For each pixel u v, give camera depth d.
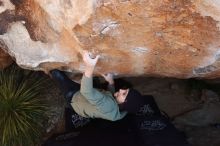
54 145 4.34
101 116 3.83
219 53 3.26
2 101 5.00
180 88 5.35
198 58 3.41
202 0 2.77
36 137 5.27
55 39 3.48
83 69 3.82
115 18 3.03
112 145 4.08
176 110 5.34
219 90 5.34
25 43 3.57
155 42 3.29
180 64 3.59
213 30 2.99
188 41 3.19
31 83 5.20
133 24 3.08
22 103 5.04
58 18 3.24
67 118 4.62
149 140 3.99
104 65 3.76
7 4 3.31
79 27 3.18
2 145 5.10
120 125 4.21
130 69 3.86
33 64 3.74
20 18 3.38
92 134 4.23
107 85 4.28
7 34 3.53
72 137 4.33
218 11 2.81
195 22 2.96
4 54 4.45
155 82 5.33
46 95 5.36
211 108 5.30
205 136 5.18
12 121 4.99
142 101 3.83
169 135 4.04
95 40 3.31
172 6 2.85
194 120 5.32
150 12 2.93
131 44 3.35
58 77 4.02
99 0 2.90
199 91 5.35
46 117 5.33
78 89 4.07
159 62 3.66
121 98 3.79
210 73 3.70
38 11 3.29
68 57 3.65
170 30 3.10
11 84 5.09
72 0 3.01
